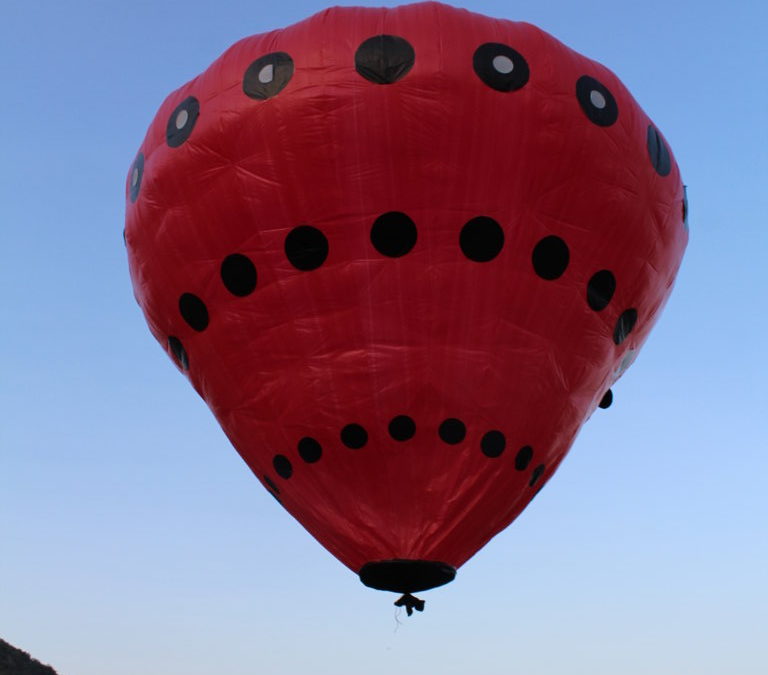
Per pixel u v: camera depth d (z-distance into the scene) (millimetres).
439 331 14328
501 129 13875
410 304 14234
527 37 14477
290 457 15172
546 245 14312
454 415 14578
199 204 14578
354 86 13766
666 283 16016
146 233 15328
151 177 15031
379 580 15031
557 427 15320
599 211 14508
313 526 15508
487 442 14742
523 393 14750
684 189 16156
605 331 15258
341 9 14594
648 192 15000
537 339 14656
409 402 14492
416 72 13758
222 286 14766
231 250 14547
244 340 14891
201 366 15625
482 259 14125
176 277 15141
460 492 14820
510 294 14328
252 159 14109
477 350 14438
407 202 13930
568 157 14141
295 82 13922
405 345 14367
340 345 14461
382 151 13773
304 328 14508
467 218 14008
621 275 15031
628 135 14734
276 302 14508
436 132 13742
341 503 15102
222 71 14609
